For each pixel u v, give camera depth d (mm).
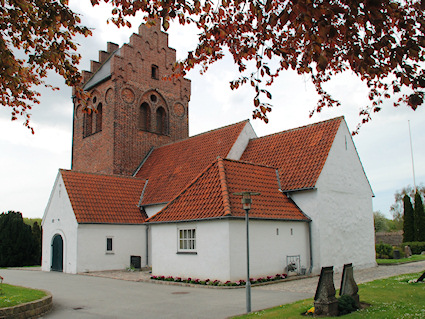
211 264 17906
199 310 11938
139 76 35812
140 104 35594
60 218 26859
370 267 24938
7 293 13180
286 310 10664
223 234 17609
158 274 20234
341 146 24344
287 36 7145
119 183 29531
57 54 8797
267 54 6898
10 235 34312
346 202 23906
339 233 22891
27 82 10344
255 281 17734
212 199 18938
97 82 35656
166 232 20156
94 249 25359
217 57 8234
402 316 9500
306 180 22125
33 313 11453
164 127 37438
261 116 7379
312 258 21344
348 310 10297
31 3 8312
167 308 12391
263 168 23078
